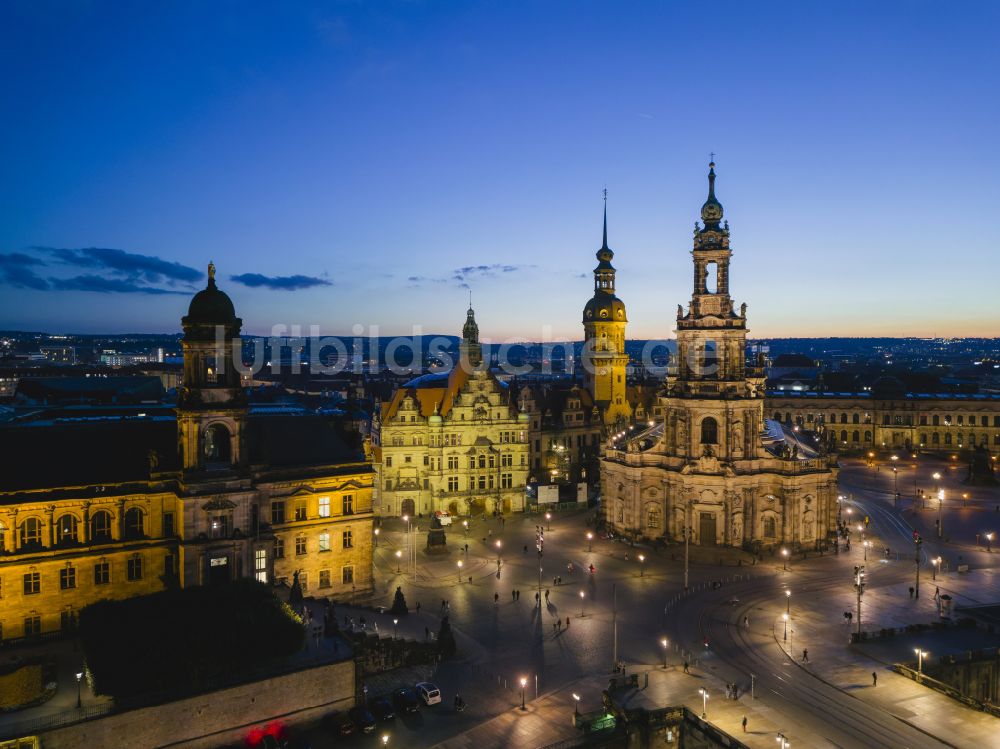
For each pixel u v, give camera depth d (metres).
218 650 59.12
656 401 174.12
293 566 85.62
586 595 91.31
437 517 121.94
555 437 154.00
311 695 61.25
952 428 197.00
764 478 110.06
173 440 82.56
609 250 165.88
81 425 80.62
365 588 89.44
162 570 78.25
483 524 126.12
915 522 125.81
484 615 84.38
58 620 73.06
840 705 63.66
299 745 57.16
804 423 192.50
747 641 77.25
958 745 57.47
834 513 110.75
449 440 130.88
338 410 120.62
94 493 74.62
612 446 122.56
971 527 122.81
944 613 84.06
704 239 113.44
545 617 83.75
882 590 92.62
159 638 58.97
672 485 112.69
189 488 76.50
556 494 134.38
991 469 156.38
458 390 131.25
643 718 60.28
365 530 89.69
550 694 65.81
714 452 111.25
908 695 65.31
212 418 78.00
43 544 72.62
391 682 68.12
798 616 83.94
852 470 174.50
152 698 55.84
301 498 86.12
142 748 54.69
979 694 72.12
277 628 62.88
